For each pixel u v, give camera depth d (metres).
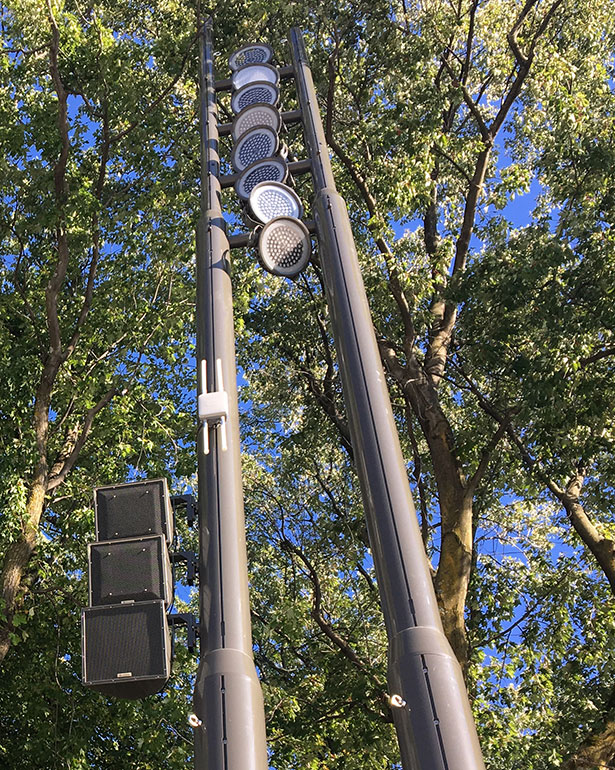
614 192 14.30
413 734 3.15
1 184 14.38
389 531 3.64
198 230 5.50
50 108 14.98
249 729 3.31
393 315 16.83
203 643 3.63
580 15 16.84
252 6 15.27
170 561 4.52
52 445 15.52
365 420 4.03
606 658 14.23
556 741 13.23
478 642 15.21
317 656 16.41
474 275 14.35
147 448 15.05
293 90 15.98
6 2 14.09
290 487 18.31
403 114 15.08
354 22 16.25
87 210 14.37
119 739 15.05
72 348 14.75
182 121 16.45
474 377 16.44
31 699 14.37
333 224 5.14
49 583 14.80
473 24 15.89
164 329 14.71
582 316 13.49
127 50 14.61
